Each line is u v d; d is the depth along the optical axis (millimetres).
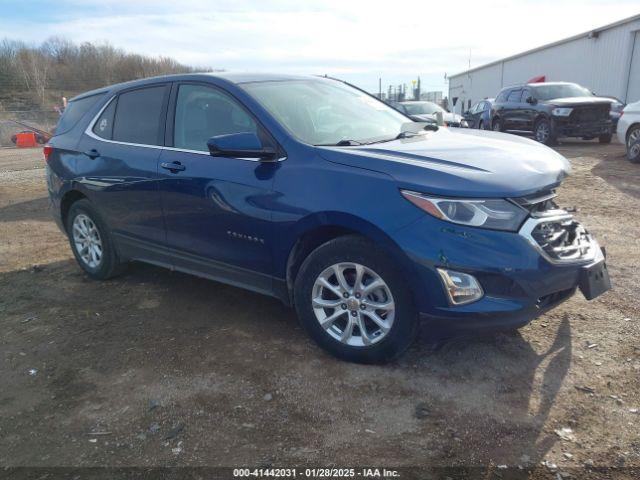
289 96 3979
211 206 3742
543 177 3105
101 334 3926
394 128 4195
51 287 4969
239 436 2711
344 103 4297
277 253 3473
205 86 4035
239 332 3834
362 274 3160
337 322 3404
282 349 3553
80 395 3158
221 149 3324
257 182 3486
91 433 2801
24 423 2926
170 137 4164
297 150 3410
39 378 3377
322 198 3191
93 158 4691
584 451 2508
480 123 19000
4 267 5656
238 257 3727
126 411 2969
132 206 4383
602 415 2752
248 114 3707
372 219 3008
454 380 3105
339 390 3057
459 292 2873
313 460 2520
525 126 15680
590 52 22609
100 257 4945
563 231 3109
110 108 4758
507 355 3348
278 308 4223
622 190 8000
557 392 2955
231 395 3061
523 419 2746
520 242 2877
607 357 3273
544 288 2924
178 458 2574
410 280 2971
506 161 3197
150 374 3336
